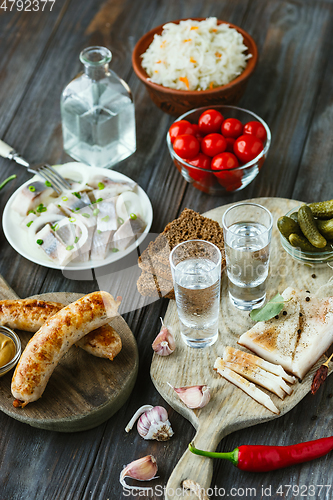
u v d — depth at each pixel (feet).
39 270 5.89
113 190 6.18
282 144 7.06
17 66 8.18
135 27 8.54
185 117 6.63
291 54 8.11
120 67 8.07
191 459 4.19
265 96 7.61
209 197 6.54
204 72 6.70
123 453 4.48
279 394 4.51
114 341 4.72
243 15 8.59
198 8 8.70
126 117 6.75
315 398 4.67
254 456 4.13
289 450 4.18
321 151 6.95
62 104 6.67
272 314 4.78
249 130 6.21
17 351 4.86
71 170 6.61
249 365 4.68
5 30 8.67
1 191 6.72
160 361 4.89
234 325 5.14
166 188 6.66
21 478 4.37
